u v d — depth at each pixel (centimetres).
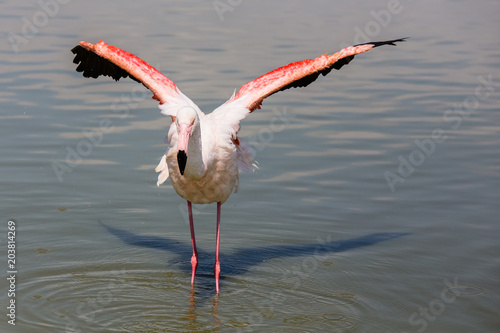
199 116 696
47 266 764
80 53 788
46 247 810
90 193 964
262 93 736
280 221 898
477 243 828
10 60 1681
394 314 671
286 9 2527
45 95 1419
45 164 1052
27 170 1027
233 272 769
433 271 763
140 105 1390
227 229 879
